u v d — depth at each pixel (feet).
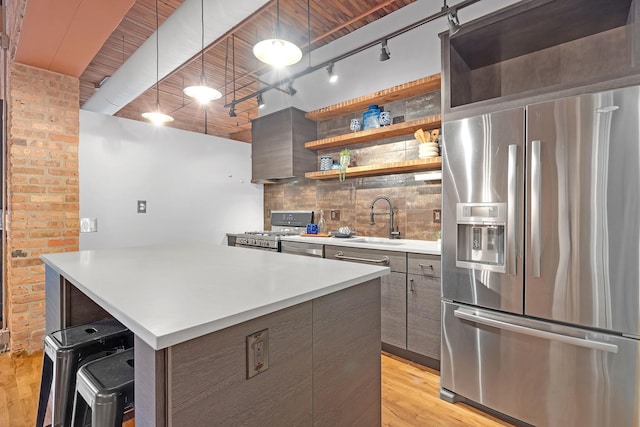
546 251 5.18
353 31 11.12
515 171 5.44
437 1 9.16
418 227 9.85
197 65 13.12
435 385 6.97
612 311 4.69
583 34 6.26
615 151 4.62
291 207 13.99
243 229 15.03
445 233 6.42
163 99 16.81
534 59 6.86
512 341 5.64
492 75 7.29
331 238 10.66
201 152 13.65
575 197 4.93
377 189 10.84
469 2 7.02
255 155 13.24
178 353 2.43
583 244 4.88
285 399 3.28
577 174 4.91
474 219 5.94
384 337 8.33
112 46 11.68
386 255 8.31
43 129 8.75
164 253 6.34
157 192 12.26
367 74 10.78
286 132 11.92
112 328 4.88
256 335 2.98
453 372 6.35
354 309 4.22
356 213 11.43
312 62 12.47
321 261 5.40
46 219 8.79
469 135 6.02
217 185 14.15
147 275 4.23
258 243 12.14
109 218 11.04
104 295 3.27
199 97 8.95
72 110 9.23
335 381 3.91
